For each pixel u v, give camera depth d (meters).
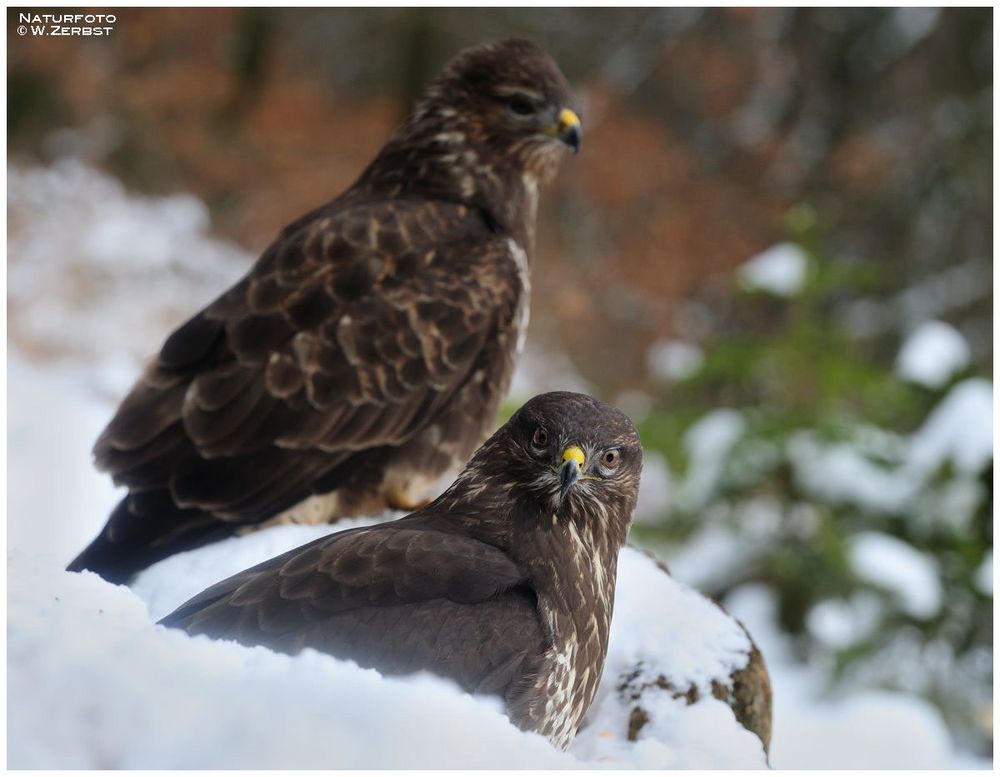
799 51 29.00
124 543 7.58
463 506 6.03
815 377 14.91
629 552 8.00
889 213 27.31
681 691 6.65
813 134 28.50
